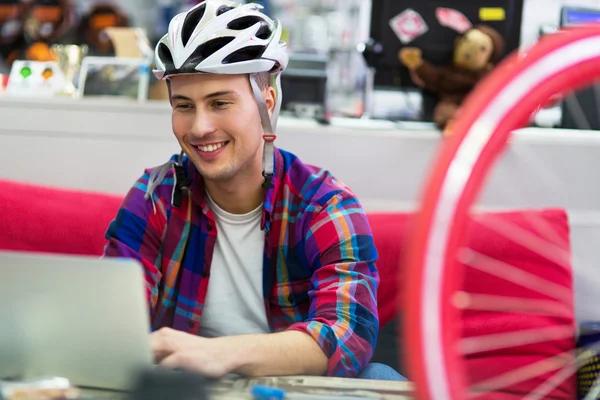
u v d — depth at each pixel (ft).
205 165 4.44
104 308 2.79
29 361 2.97
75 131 6.63
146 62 6.90
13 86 6.99
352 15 11.55
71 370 2.94
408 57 6.93
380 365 4.42
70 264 2.74
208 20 4.31
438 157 2.10
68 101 6.61
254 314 4.82
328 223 4.64
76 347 2.89
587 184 6.82
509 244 5.97
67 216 5.97
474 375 5.83
